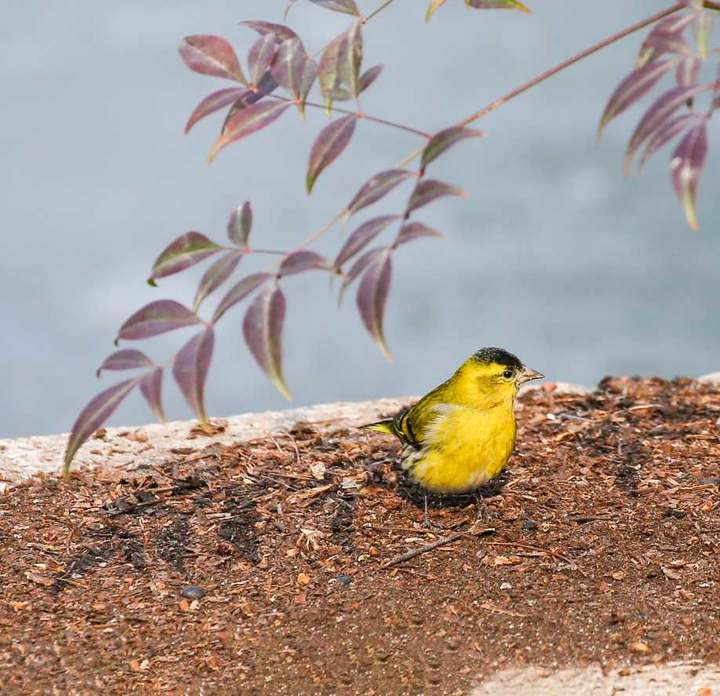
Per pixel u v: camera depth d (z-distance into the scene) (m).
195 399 5.54
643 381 16.98
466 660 9.65
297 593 10.91
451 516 12.45
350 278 5.40
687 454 13.84
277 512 12.55
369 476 13.44
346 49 6.30
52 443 14.63
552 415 15.42
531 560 11.41
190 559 11.61
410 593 10.83
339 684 9.41
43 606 10.73
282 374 5.46
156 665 9.80
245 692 9.37
